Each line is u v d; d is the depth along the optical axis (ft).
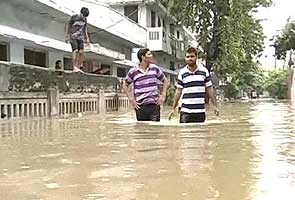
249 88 267.80
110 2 130.21
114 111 63.41
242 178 13.16
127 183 12.76
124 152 18.39
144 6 130.41
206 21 105.19
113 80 68.59
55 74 49.65
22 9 70.18
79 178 13.51
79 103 55.26
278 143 20.88
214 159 16.44
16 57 67.87
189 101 32.45
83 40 58.85
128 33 112.37
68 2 79.87
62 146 20.47
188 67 32.68
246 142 21.26
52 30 80.89
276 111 56.39
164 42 133.69
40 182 13.03
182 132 26.20
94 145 20.67
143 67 34.96
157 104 34.91
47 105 47.85
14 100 42.45
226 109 64.39
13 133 27.12
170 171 14.35
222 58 103.50
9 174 14.19
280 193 11.37
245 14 105.81
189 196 11.25
